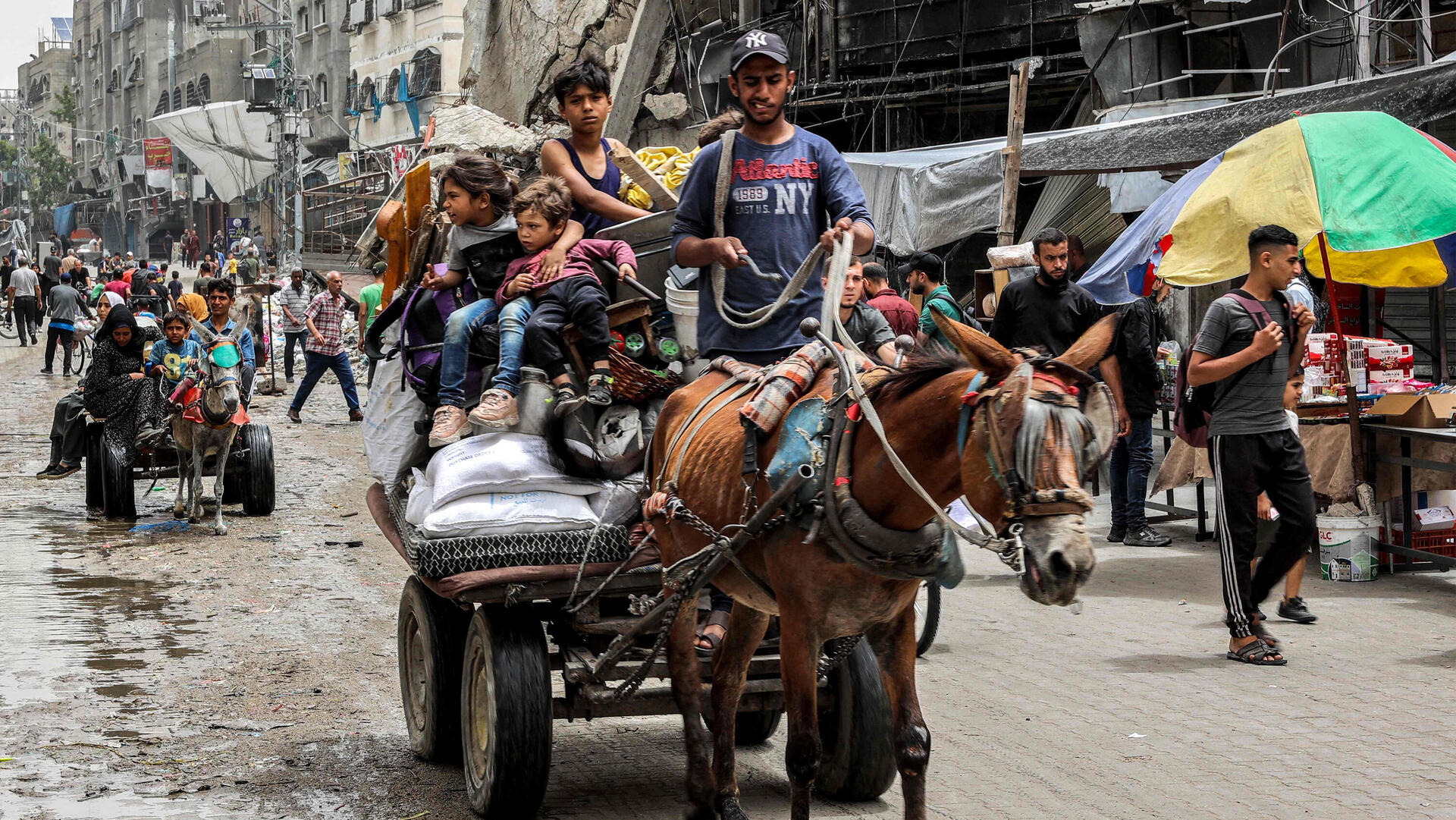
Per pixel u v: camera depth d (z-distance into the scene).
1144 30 16.80
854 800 5.13
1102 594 8.83
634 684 4.67
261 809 5.08
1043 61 18.39
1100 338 3.31
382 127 50.47
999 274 9.66
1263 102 11.29
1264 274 7.13
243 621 8.27
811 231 4.92
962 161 13.62
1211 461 7.16
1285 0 15.88
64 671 7.09
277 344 29.03
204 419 11.01
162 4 86.75
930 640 7.27
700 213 4.91
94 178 94.81
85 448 13.22
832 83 20.55
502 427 4.99
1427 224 8.49
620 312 5.20
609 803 5.15
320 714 6.39
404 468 5.66
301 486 13.80
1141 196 14.89
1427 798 5.02
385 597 8.98
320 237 33.34
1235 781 5.25
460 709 5.40
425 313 5.55
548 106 24.31
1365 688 6.50
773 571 4.03
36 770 5.52
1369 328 11.20
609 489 5.00
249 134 53.69
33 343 33.56
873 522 3.72
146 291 31.67
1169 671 6.92
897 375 3.78
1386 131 8.91
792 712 4.00
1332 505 9.13
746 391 4.52
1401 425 9.06
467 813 5.01
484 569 4.69
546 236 5.23
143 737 5.98
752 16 23.02
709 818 4.73
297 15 59.16
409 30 48.31
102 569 9.86
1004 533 3.23
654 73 23.69
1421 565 9.36
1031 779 5.33
